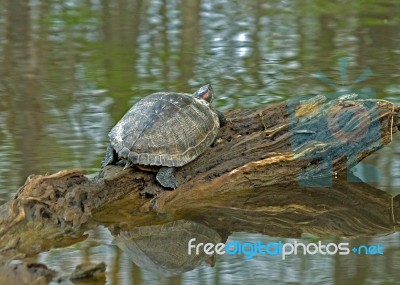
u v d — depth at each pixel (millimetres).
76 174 14445
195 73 22672
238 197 15352
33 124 18719
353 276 12133
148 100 15320
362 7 29891
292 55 24391
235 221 14727
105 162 15094
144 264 12633
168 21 28547
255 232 14305
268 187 15703
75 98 20625
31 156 16703
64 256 12781
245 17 28969
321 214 15086
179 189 14867
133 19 28875
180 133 14773
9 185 15188
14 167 16094
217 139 15906
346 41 25703
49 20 28703
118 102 20266
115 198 14656
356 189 15977
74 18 29000
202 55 24500
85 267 11875
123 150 14445
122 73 22703
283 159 15773
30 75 22609
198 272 12352
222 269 12531
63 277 11828
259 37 26375
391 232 14391
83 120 19000
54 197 13938
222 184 15297
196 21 28531
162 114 14836
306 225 14680
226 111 17438
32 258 12641
